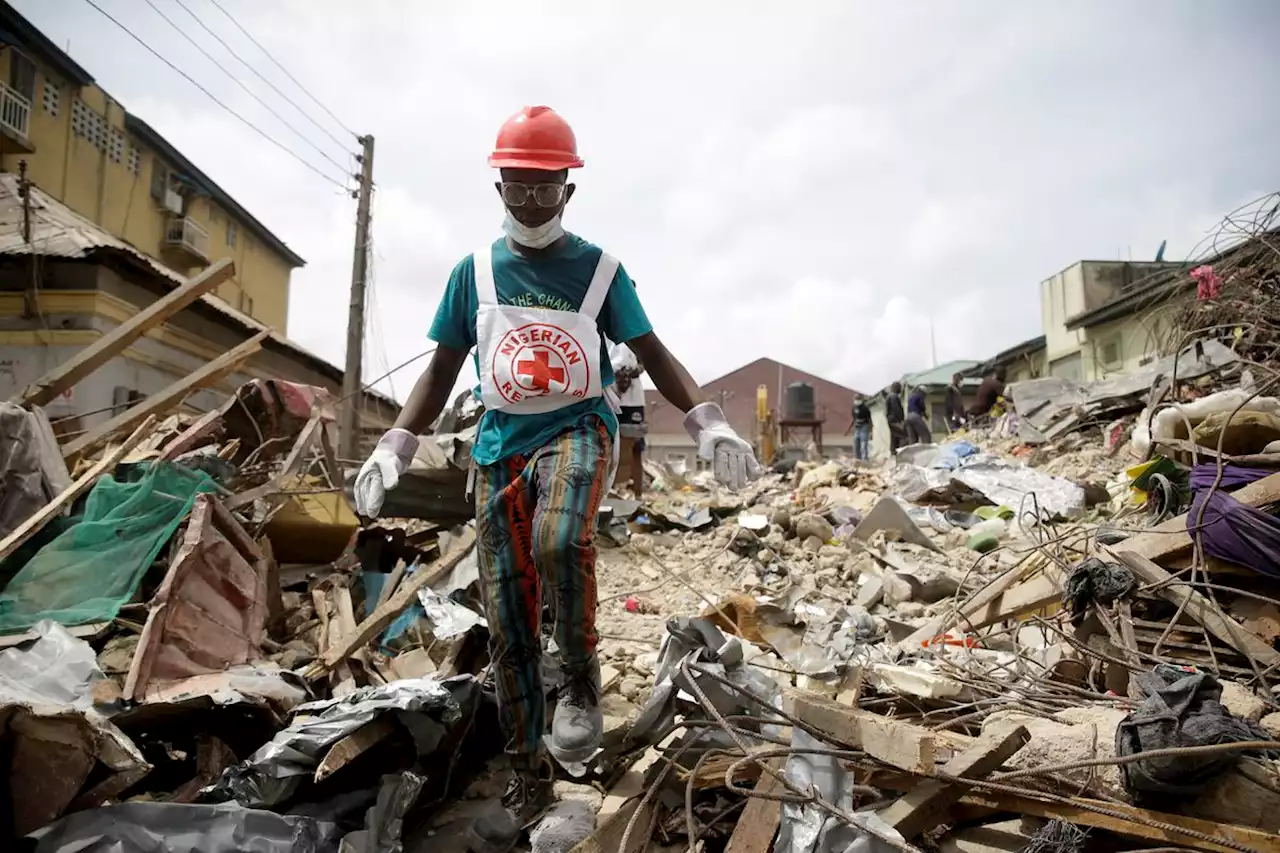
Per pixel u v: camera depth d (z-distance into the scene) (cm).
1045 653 354
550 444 246
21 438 411
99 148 2052
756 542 727
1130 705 263
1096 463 947
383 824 220
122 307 1386
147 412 580
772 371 5491
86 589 349
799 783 223
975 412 1609
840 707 237
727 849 213
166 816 210
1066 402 1228
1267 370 751
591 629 238
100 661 311
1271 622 316
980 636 404
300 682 298
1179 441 465
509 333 248
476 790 267
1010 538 682
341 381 2316
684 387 269
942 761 234
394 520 634
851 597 568
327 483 589
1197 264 970
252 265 2822
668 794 247
